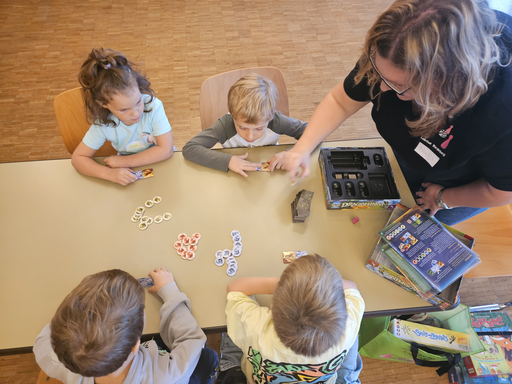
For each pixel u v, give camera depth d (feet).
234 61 10.77
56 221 4.64
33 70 10.32
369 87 4.30
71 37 11.17
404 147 4.35
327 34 11.64
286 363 3.47
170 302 3.86
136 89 4.77
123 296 3.19
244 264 4.33
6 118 9.37
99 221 4.66
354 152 5.03
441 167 4.15
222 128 5.63
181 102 9.82
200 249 4.44
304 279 3.15
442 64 2.53
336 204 4.64
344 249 4.47
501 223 5.93
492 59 2.67
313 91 10.28
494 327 6.40
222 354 4.99
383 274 4.25
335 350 3.37
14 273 4.24
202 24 11.70
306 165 4.86
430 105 2.92
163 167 5.19
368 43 2.94
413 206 4.52
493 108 3.23
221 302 4.08
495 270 5.46
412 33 2.52
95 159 5.25
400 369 6.41
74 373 3.38
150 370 3.46
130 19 11.75
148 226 4.62
